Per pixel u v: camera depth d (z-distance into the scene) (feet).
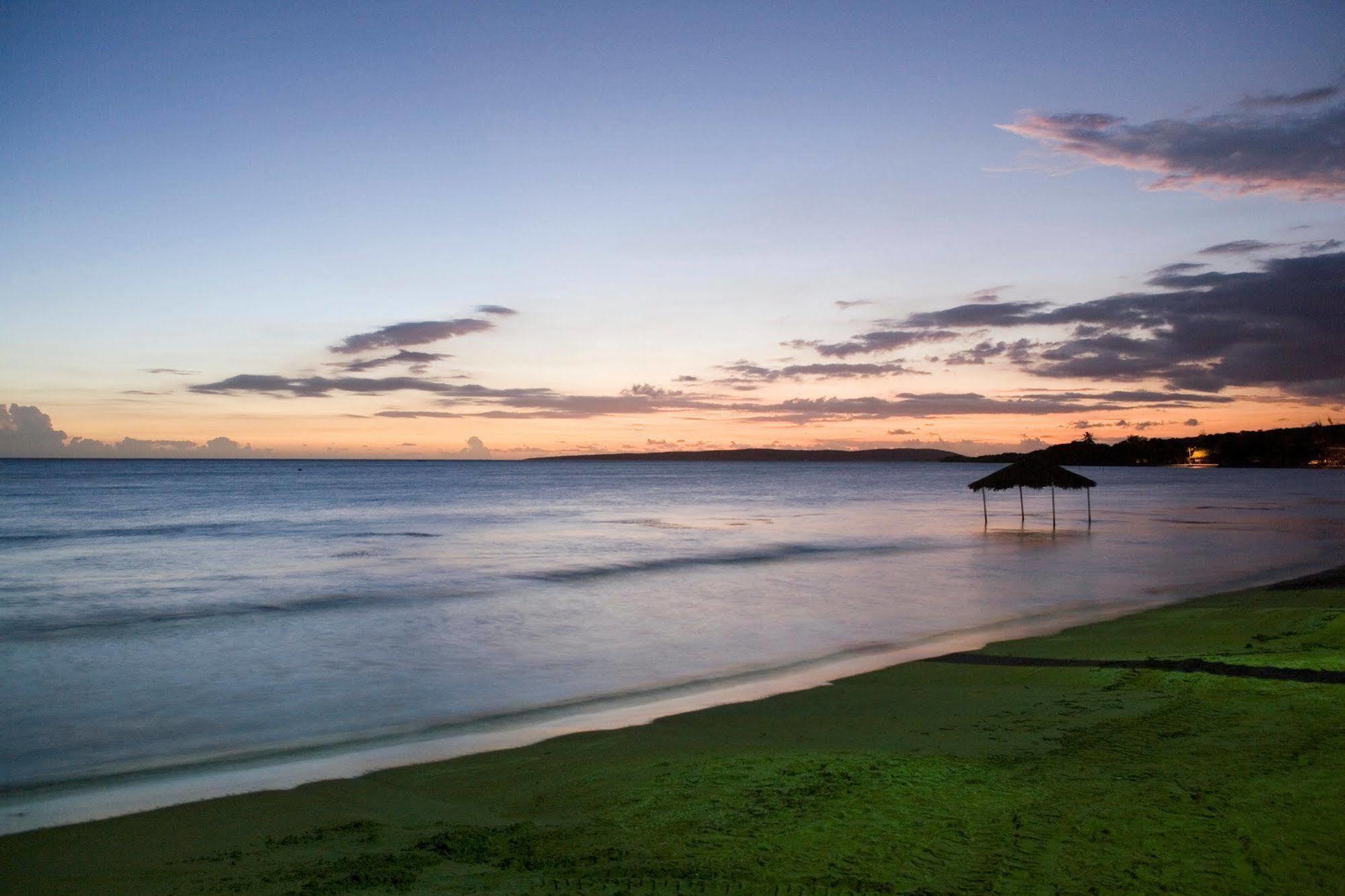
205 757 31.30
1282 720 27.81
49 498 246.06
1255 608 57.67
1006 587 74.43
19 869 20.81
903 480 514.68
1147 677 35.73
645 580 81.35
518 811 23.99
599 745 30.99
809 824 20.62
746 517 176.14
